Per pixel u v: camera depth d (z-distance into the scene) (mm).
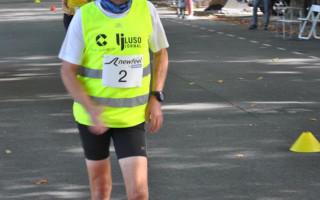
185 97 11844
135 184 4852
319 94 12000
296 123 9773
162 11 36594
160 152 8305
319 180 7137
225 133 9211
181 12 31156
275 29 24688
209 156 8102
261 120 9977
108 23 4824
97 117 4754
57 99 11883
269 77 13891
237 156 8078
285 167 7605
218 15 31641
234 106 11039
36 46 20328
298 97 11750
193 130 9398
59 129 9617
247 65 15602
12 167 7773
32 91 12711
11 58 17625
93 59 4863
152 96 5035
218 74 14328
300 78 13758
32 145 8750
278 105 11070
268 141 8758
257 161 7852
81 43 4852
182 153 8250
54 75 14625
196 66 15539
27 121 10156
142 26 4902
